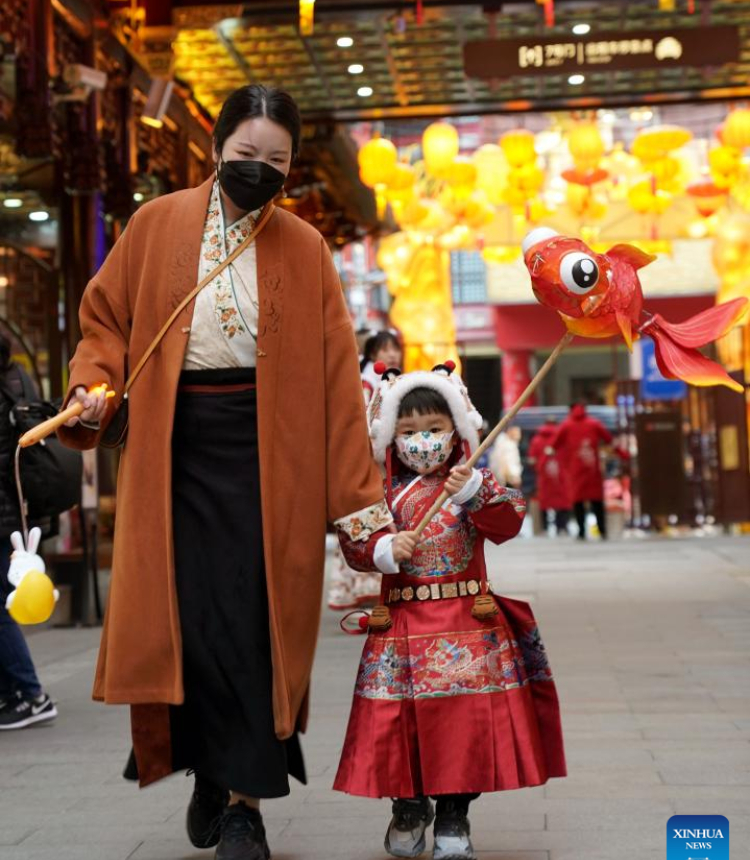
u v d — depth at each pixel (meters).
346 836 4.17
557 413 28.05
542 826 4.17
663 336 3.75
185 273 3.79
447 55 13.51
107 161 11.57
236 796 3.75
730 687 6.63
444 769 3.74
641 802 4.41
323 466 3.81
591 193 18.88
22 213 10.94
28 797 4.82
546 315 36.03
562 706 6.19
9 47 9.27
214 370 3.78
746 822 4.10
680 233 27.25
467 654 3.82
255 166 3.64
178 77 13.73
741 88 14.64
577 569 13.65
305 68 13.81
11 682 6.19
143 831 4.30
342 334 3.87
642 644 8.16
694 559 14.56
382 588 3.99
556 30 13.24
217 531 3.72
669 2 11.29
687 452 19.72
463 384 4.12
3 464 6.02
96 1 10.92
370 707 3.85
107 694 3.69
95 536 10.24
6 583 6.15
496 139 27.16
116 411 3.83
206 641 3.70
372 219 20.00
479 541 4.00
